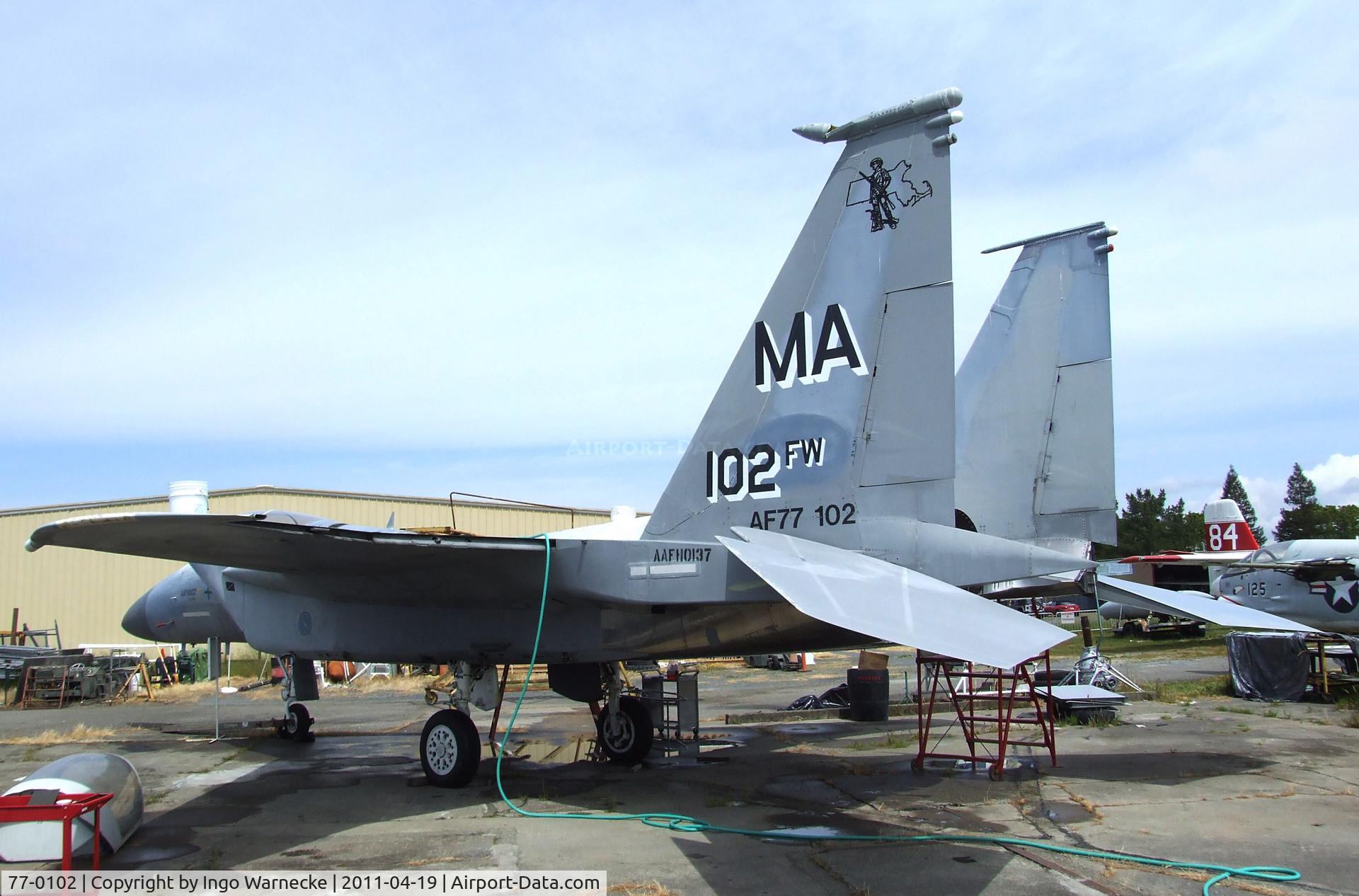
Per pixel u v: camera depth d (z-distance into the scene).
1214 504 41.25
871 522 7.28
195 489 11.84
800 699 16.53
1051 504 12.62
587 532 10.64
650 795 8.73
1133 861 6.31
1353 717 13.45
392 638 10.10
